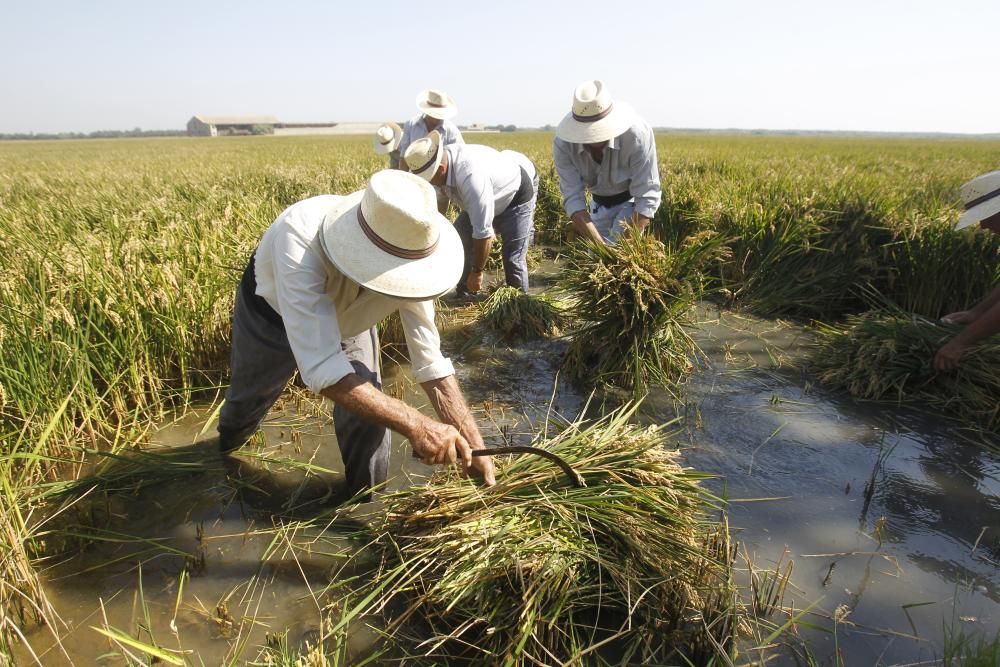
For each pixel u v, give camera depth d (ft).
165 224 19.57
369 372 8.66
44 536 8.53
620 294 13.32
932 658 6.76
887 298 17.44
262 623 7.22
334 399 6.57
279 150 103.30
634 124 16.06
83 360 10.88
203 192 30.09
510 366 14.90
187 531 8.81
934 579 8.00
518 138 137.49
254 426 10.25
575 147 16.79
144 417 11.94
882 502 9.62
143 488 9.76
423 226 6.07
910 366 13.03
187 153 105.40
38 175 52.75
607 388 13.61
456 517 7.47
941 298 16.83
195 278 14.12
